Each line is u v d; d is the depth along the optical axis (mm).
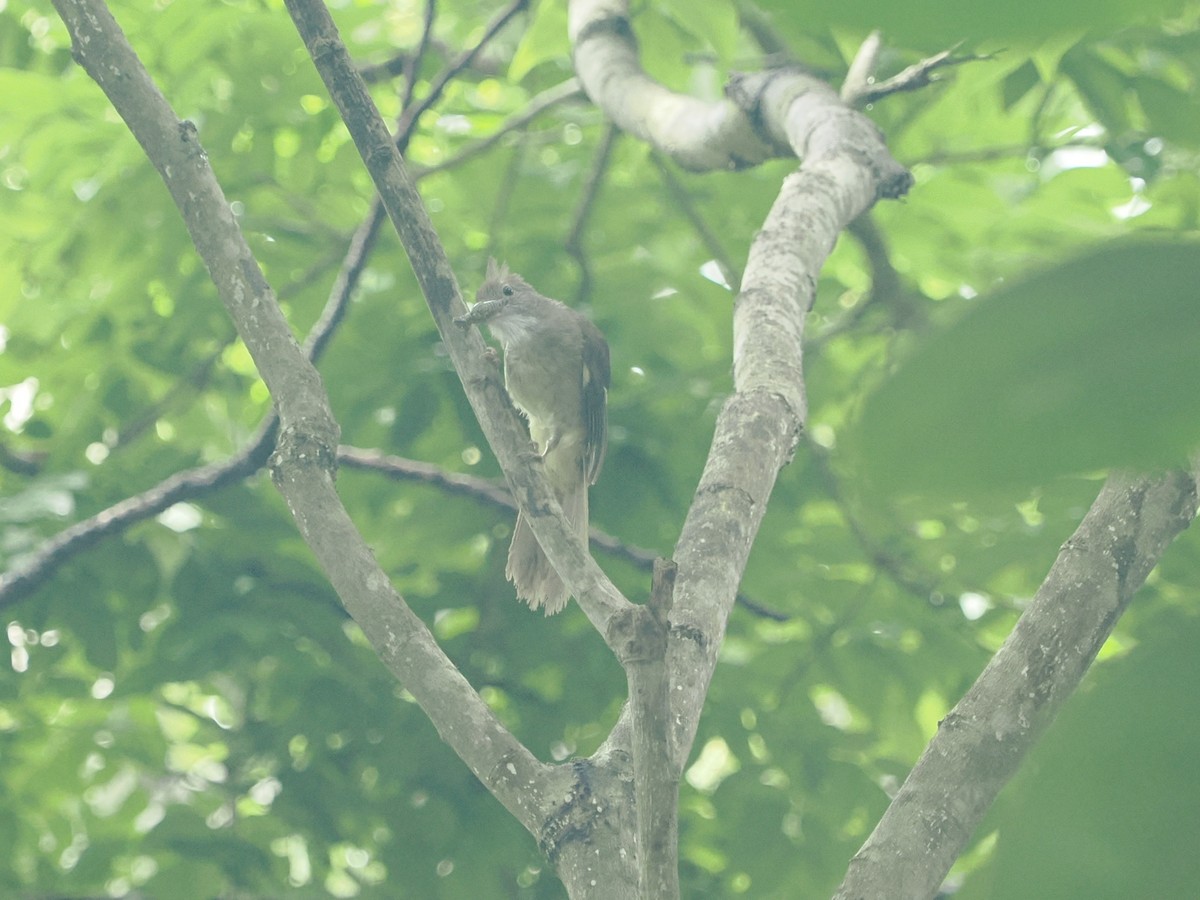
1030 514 10836
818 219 6707
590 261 13656
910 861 3955
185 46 11758
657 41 10758
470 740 4680
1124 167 10742
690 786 11500
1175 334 987
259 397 14180
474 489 10484
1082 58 9602
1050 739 1204
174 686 12328
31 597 10312
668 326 13312
